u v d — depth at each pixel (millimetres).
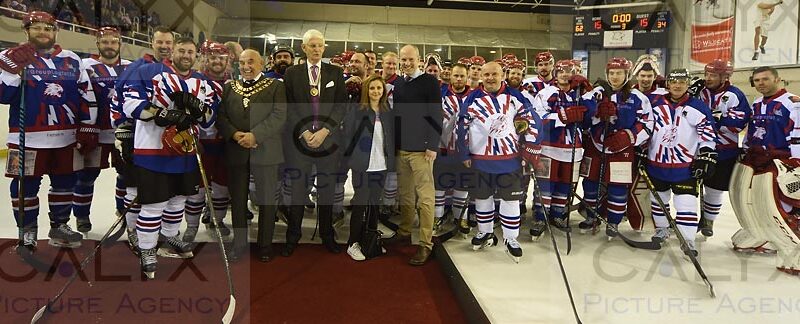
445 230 3902
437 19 10188
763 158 3275
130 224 3086
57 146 3074
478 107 3109
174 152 2672
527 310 2426
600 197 3852
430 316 2363
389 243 3539
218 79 3227
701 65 5590
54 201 3232
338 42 7699
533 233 3635
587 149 3865
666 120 3312
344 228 3980
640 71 3494
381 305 2480
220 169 3453
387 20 9766
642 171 3396
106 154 3480
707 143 3141
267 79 3096
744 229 3416
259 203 3105
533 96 3674
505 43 9719
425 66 4535
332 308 2428
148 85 2658
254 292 2602
